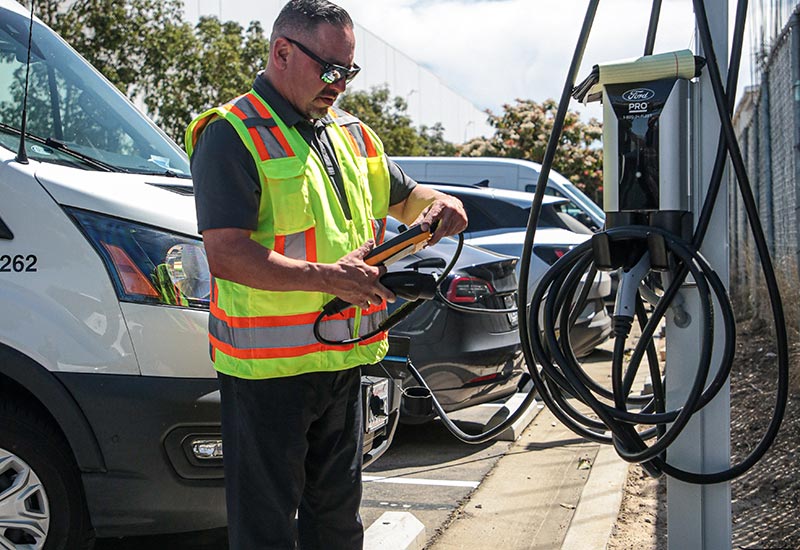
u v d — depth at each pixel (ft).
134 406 10.23
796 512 12.94
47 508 10.37
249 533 8.53
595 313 24.13
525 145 81.82
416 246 8.44
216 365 8.66
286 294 8.29
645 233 7.75
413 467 17.02
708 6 8.14
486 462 17.31
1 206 10.38
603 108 8.00
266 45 54.54
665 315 8.43
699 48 8.23
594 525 13.26
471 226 26.89
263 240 8.29
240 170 8.00
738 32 7.67
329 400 8.70
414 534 12.14
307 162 8.37
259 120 8.23
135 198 10.94
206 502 10.57
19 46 12.87
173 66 47.06
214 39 49.21
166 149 13.96
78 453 10.27
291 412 8.43
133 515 10.46
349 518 9.13
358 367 9.03
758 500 13.87
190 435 10.41
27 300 10.25
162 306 10.51
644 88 7.81
